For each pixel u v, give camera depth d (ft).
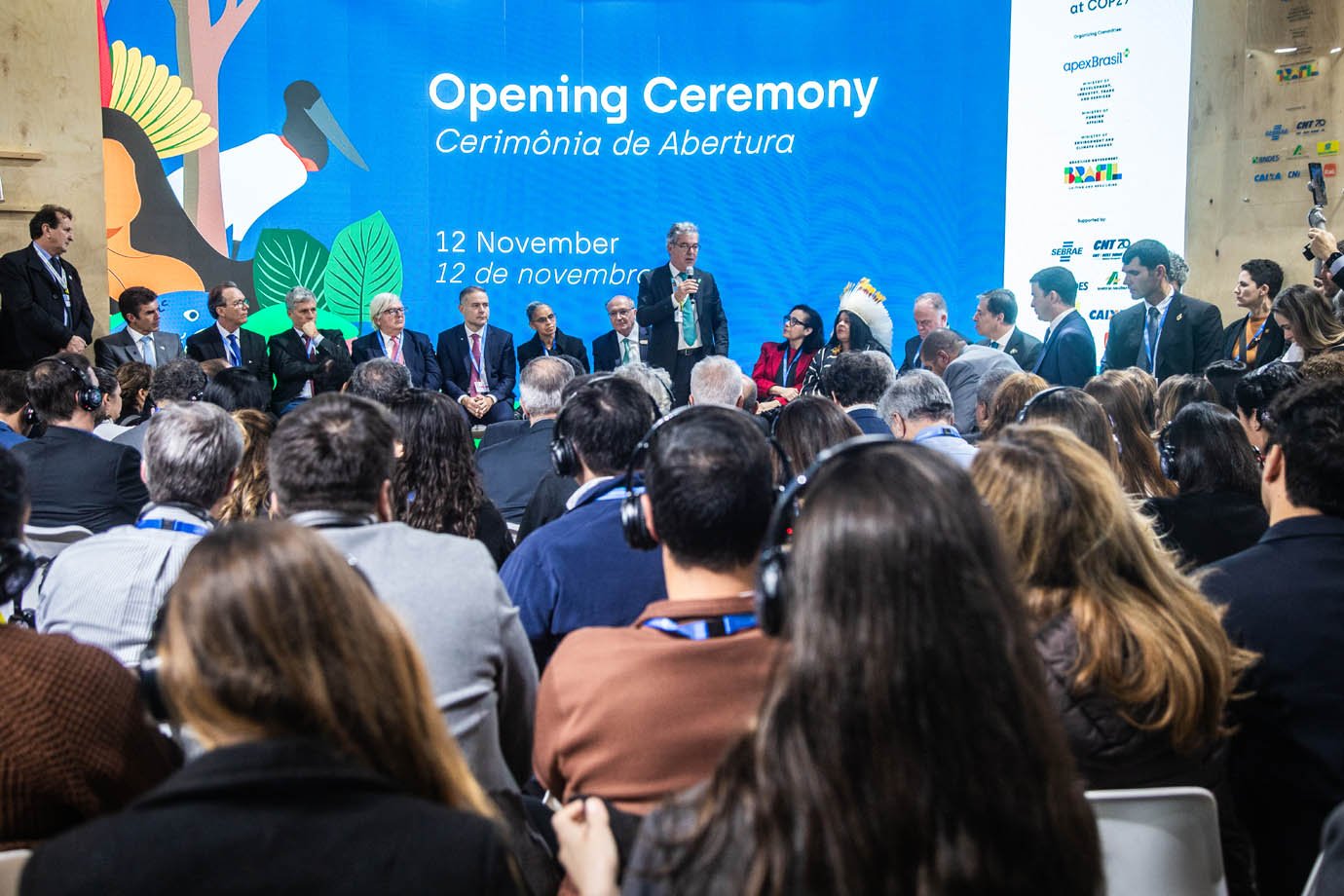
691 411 5.19
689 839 2.92
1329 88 22.66
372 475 6.19
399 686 3.43
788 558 3.30
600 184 29.66
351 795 3.15
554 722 4.84
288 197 28.99
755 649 4.64
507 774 6.10
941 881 2.66
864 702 2.74
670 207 29.76
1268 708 5.69
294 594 3.24
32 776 4.42
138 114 28.22
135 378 17.03
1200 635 5.08
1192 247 25.59
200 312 28.81
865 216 29.45
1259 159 24.02
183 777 3.08
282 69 28.76
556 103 29.48
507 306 29.78
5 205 23.72
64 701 4.51
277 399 25.55
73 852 2.97
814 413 9.64
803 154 29.48
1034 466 5.28
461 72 29.27
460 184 29.50
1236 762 5.88
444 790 3.55
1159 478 10.33
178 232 28.58
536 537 7.73
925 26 28.68
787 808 2.75
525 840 6.03
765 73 29.35
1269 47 23.67
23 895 2.97
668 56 29.40
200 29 28.30
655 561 7.61
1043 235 26.84
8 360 21.44
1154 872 4.83
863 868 2.67
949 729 2.73
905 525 2.84
